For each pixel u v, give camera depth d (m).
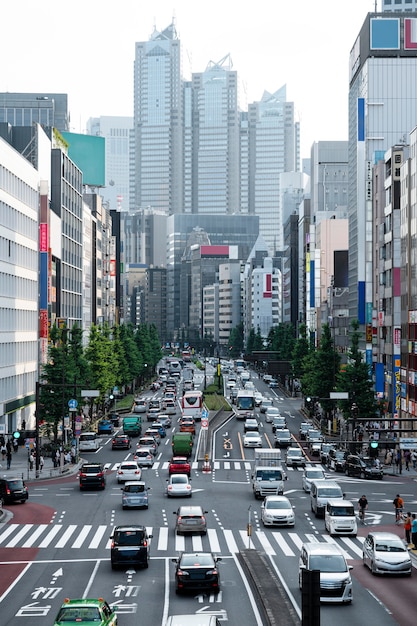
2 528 61.84
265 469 77.44
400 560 46.16
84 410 155.00
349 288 189.50
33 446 103.00
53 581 44.66
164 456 108.75
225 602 40.12
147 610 38.53
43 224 142.12
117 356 162.25
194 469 96.88
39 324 141.75
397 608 39.09
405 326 123.19
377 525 63.84
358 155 172.50
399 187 133.88
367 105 177.62
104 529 61.03
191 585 41.28
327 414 134.38
